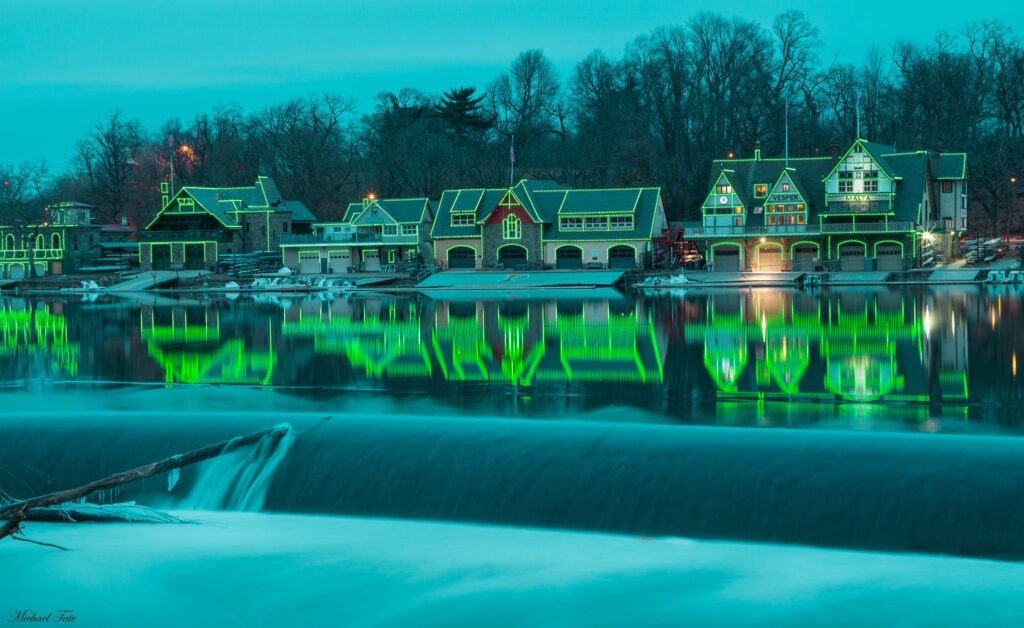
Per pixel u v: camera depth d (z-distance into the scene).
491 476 30.61
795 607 23.94
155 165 197.00
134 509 30.84
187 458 23.89
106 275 142.88
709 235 125.00
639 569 26.33
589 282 118.69
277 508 31.69
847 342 59.31
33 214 165.50
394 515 30.89
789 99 165.75
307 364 57.25
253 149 190.62
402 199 142.38
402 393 46.59
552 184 140.75
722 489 29.22
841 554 27.00
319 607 24.69
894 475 28.38
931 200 125.25
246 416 36.22
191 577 26.12
